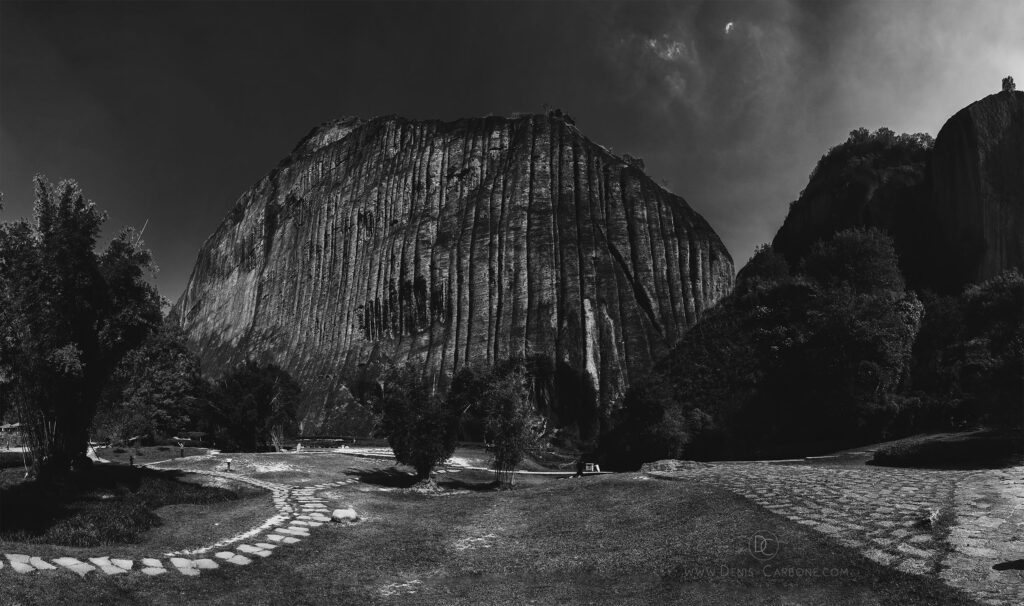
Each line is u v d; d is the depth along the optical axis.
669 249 117.88
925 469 22.11
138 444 50.34
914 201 77.75
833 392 45.38
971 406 41.38
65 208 22.72
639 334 106.44
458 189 135.88
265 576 11.83
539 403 100.56
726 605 9.04
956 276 69.06
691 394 55.84
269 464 32.06
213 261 184.12
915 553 9.67
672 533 13.48
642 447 47.69
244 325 154.38
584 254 116.88
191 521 16.86
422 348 117.50
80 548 12.14
